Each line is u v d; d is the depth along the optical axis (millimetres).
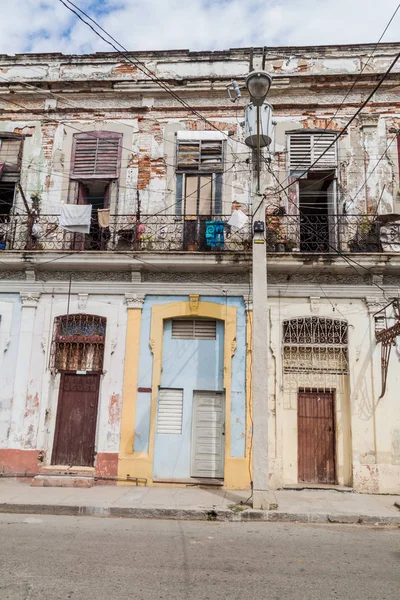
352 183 11445
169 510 8016
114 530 6875
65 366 10922
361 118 11727
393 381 10352
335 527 7516
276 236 11125
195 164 11812
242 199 11562
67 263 10828
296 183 11633
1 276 11227
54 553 5562
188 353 10820
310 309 10789
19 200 11812
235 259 10492
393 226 11008
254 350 8758
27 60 12523
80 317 11094
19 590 4398
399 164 11508
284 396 10672
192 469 10359
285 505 8508
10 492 9047
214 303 10859
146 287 10977
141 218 11539
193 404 10633
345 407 10570
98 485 9992
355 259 10414
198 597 4367
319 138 11781
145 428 10352
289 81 11836
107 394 10555
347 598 4406
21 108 12297
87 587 4523
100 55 12383
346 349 10719
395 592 4574
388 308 10664
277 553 5863
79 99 12289
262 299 8945
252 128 9477
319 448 10500
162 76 12180
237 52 12109
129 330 10812
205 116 12047
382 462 9961
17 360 10812
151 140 12000
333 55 11969
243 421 10258
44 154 12055
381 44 11859
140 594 4395
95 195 12383
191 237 11219
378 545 6367
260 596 4418
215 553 5797
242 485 9883
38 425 10477
